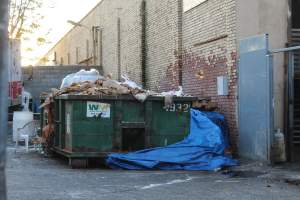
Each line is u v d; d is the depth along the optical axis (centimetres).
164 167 1154
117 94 1170
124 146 1191
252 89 1200
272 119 1133
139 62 2294
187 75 1645
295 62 1302
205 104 1364
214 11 1410
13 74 1895
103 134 1167
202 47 1509
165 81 1892
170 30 1812
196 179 1008
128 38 2572
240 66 1255
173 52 1772
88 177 1027
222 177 1035
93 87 1234
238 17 1267
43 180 982
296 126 1312
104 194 840
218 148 1173
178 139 1201
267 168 1114
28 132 1678
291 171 1073
